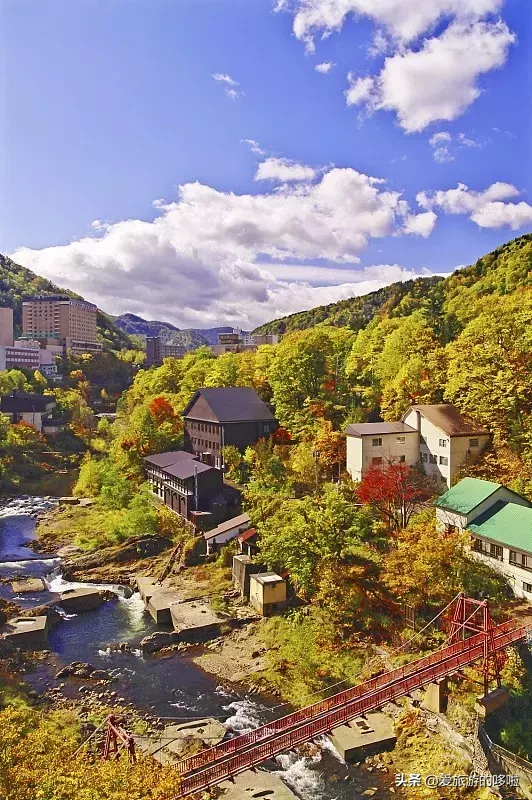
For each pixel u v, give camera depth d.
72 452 116.38
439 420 53.97
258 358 96.00
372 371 73.56
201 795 24.70
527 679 29.25
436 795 25.59
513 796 24.03
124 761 18.34
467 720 28.08
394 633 37.06
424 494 49.97
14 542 67.00
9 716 21.83
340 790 26.70
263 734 28.59
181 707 33.53
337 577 40.19
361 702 27.88
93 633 43.84
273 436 71.19
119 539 61.28
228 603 46.44
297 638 39.50
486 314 58.00
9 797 15.20
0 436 104.88
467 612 35.25
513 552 36.81
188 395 95.88
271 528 47.38
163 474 69.75
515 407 50.38
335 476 60.72
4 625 42.72
